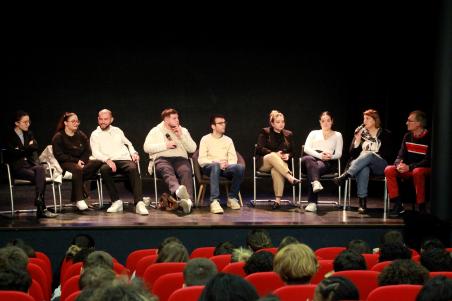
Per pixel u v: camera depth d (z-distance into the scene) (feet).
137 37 31.63
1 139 30.96
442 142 22.30
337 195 28.73
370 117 24.20
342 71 31.89
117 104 31.76
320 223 21.61
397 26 29.99
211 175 23.88
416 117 23.49
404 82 29.81
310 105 32.12
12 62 31.09
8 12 30.78
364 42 31.24
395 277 10.67
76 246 15.67
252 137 32.27
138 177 23.75
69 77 31.45
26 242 20.84
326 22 31.60
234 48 31.91
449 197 22.30
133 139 31.96
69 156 24.06
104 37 31.48
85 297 8.64
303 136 32.24
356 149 24.47
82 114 31.60
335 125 32.09
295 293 9.86
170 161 24.56
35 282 12.04
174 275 11.60
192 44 31.78
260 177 25.08
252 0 31.53
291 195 29.12
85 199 27.32
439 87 22.34
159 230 21.18
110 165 23.49
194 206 24.99
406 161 23.73
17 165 22.86
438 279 8.61
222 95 32.09
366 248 15.25
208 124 32.17
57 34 31.22
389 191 23.31
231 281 7.36
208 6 31.55
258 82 32.09
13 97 31.17
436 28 22.45
